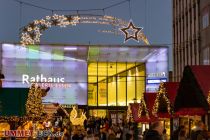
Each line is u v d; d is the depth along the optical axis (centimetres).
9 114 1573
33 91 1708
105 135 2936
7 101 1578
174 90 2158
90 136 2358
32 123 1906
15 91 1598
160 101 2403
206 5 4519
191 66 1543
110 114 6184
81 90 6078
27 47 5928
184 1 5534
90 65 6138
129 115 3816
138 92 6175
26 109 1600
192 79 1527
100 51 6075
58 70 6012
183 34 5572
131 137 2631
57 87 5991
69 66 6047
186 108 1881
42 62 5969
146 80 6147
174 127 2836
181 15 5691
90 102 6147
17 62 5906
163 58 6131
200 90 1459
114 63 6188
